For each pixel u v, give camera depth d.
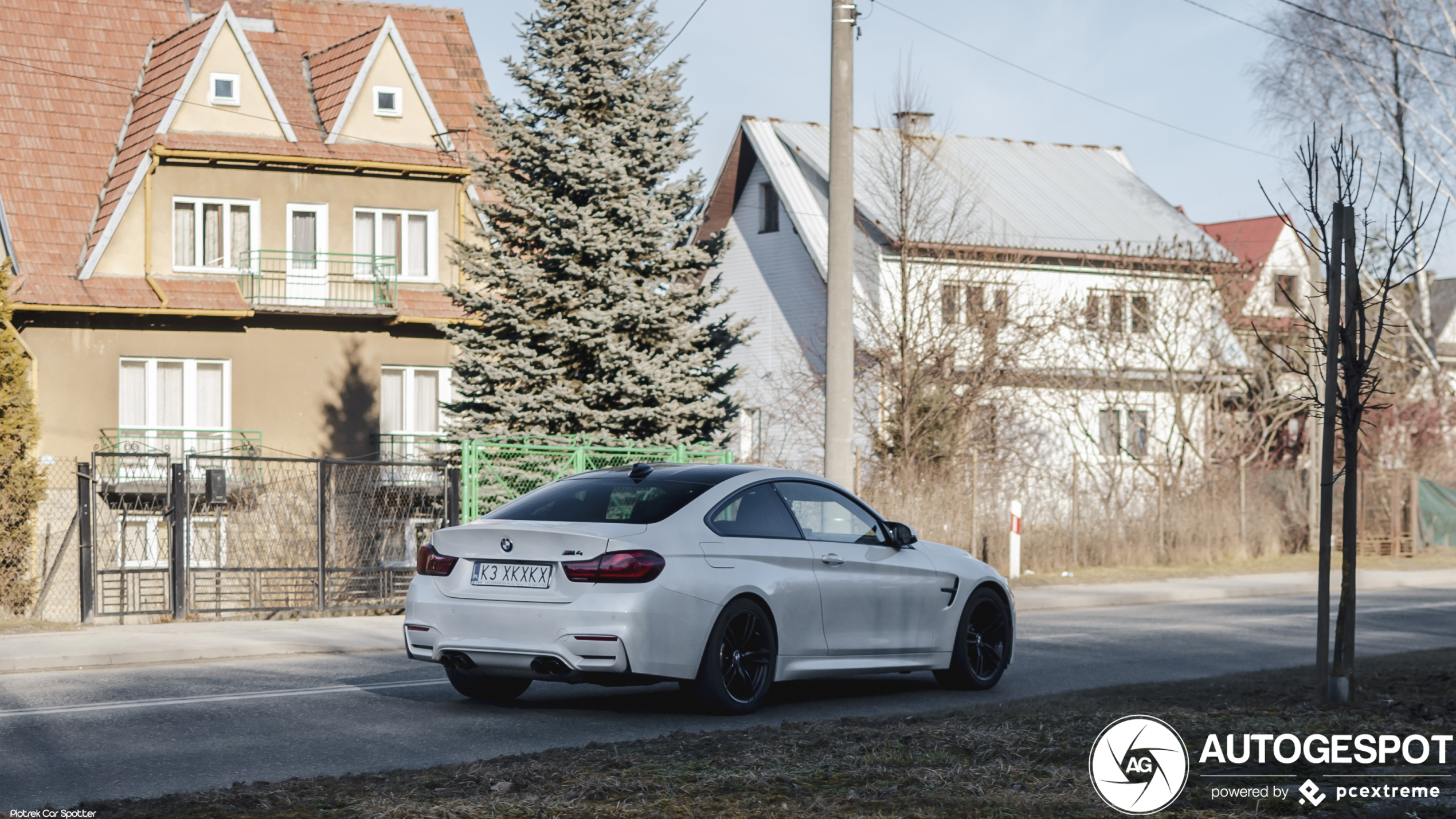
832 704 9.45
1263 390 32.53
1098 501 25.91
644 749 6.94
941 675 10.27
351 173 28.06
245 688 10.09
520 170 20.77
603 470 9.54
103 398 25.98
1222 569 25.48
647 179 20.55
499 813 5.45
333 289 27.77
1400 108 38.59
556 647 8.19
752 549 8.88
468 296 20.36
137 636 13.63
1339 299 8.60
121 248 26.27
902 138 29.44
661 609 8.25
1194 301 33.38
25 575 18.47
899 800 5.63
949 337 28.92
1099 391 33.53
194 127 27.08
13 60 28.77
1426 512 31.22
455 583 8.62
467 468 17.67
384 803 5.64
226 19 27.44
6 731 8.11
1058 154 42.22
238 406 26.95
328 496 22.36
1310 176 8.71
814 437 30.67
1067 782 5.95
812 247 35.09
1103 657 12.60
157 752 7.43
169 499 16.89
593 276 19.80
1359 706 8.12
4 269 18.89
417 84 28.98
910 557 9.94
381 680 10.57
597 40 20.27
